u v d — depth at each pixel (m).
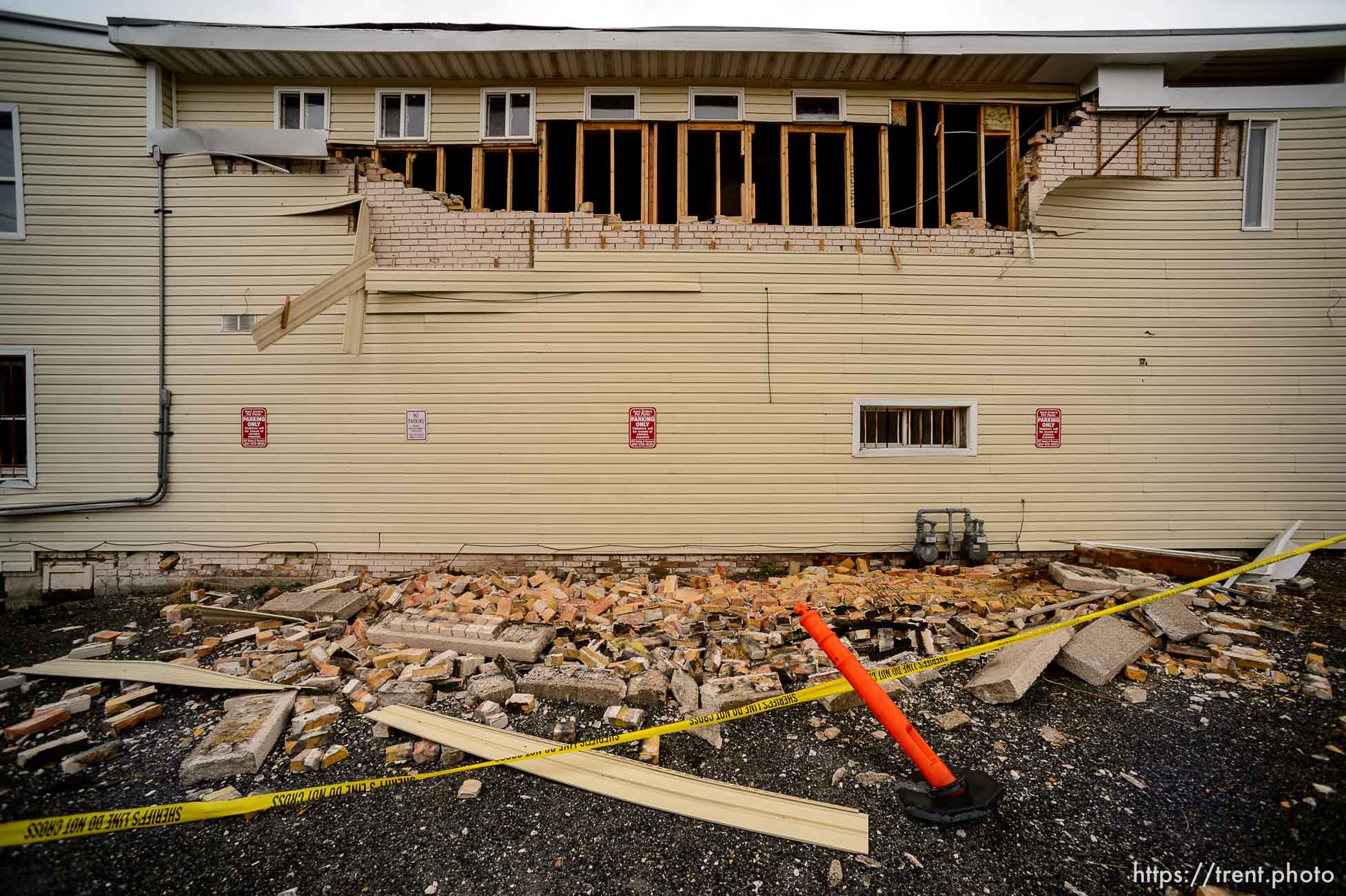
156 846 2.73
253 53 6.28
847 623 4.89
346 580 6.22
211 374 6.63
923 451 6.73
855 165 7.99
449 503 6.68
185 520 6.66
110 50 6.41
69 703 3.90
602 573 6.67
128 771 3.32
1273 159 6.62
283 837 2.78
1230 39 6.21
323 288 5.93
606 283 6.61
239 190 6.61
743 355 6.66
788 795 3.01
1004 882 2.44
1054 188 6.56
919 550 6.43
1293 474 6.73
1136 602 3.59
